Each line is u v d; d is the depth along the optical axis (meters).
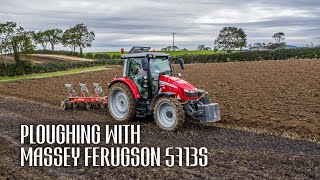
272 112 13.05
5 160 8.25
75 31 85.44
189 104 10.70
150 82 11.29
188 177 7.02
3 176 7.31
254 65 38.41
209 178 6.95
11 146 9.30
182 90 10.64
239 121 11.77
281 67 33.62
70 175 7.31
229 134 10.17
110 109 12.32
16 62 43.28
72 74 36.38
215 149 8.74
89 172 7.45
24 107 15.27
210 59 56.50
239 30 92.44
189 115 10.81
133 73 11.95
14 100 17.81
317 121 11.45
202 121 10.49
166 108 10.61
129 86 11.70
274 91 18.42
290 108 13.71
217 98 16.67
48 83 27.47
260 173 7.15
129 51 12.18
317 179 6.86
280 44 86.44
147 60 11.14
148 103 11.38
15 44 44.34
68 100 14.46
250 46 91.88
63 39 85.00
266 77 25.56
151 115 12.27
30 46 45.41
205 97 11.02
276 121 11.60
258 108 13.91
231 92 18.59
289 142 9.32
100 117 12.72
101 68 45.00
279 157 8.10
